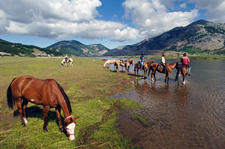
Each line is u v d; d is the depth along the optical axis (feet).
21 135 15.08
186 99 28.22
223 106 24.31
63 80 45.55
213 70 76.64
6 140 14.33
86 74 59.36
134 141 14.76
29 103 25.00
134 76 58.03
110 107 24.00
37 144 13.83
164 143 14.46
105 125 17.70
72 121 13.83
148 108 23.68
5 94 30.01
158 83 44.04
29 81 16.05
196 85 40.57
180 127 17.53
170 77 55.16
